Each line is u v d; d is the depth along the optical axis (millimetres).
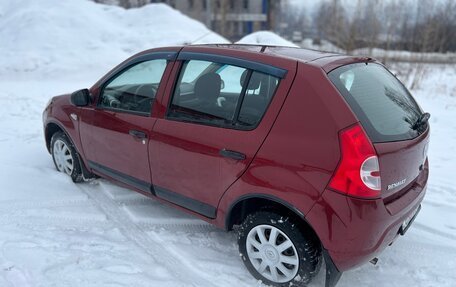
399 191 2887
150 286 2992
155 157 3520
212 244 3609
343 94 2688
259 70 2965
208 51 3332
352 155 2516
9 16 17750
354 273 3295
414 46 23672
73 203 4246
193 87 3295
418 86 14641
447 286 3156
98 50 15383
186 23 18703
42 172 4914
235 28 36781
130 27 18438
